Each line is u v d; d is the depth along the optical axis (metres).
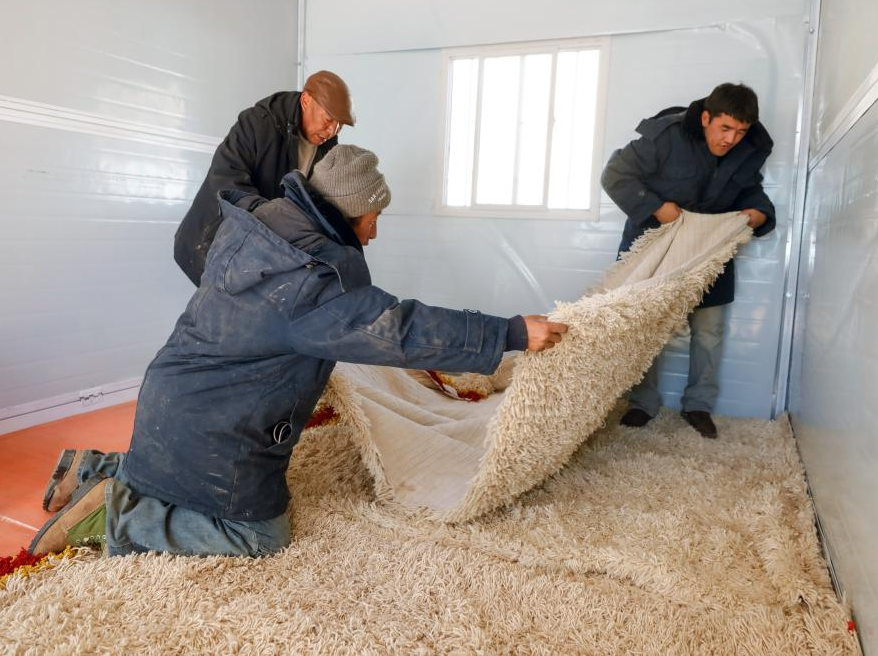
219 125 3.76
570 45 3.43
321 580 1.54
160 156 3.44
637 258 2.62
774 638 1.36
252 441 1.61
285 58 4.13
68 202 3.00
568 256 3.54
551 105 3.53
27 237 2.85
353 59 4.01
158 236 3.49
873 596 1.24
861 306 1.55
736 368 3.24
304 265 1.46
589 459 2.50
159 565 1.52
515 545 1.73
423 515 1.89
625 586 1.58
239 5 3.77
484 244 3.74
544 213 3.56
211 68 3.66
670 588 1.55
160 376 1.61
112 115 3.15
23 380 2.89
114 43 3.12
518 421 1.70
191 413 1.58
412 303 1.54
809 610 1.47
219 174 2.48
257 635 1.32
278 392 1.60
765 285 3.15
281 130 2.59
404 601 1.46
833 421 1.82
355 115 4.00
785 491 2.20
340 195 1.54
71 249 3.04
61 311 3.03
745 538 1.85
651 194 2.61
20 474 2.35
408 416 2.41
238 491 1.62
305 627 1.34
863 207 1.62
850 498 1.50
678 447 2.72
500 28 3.58
